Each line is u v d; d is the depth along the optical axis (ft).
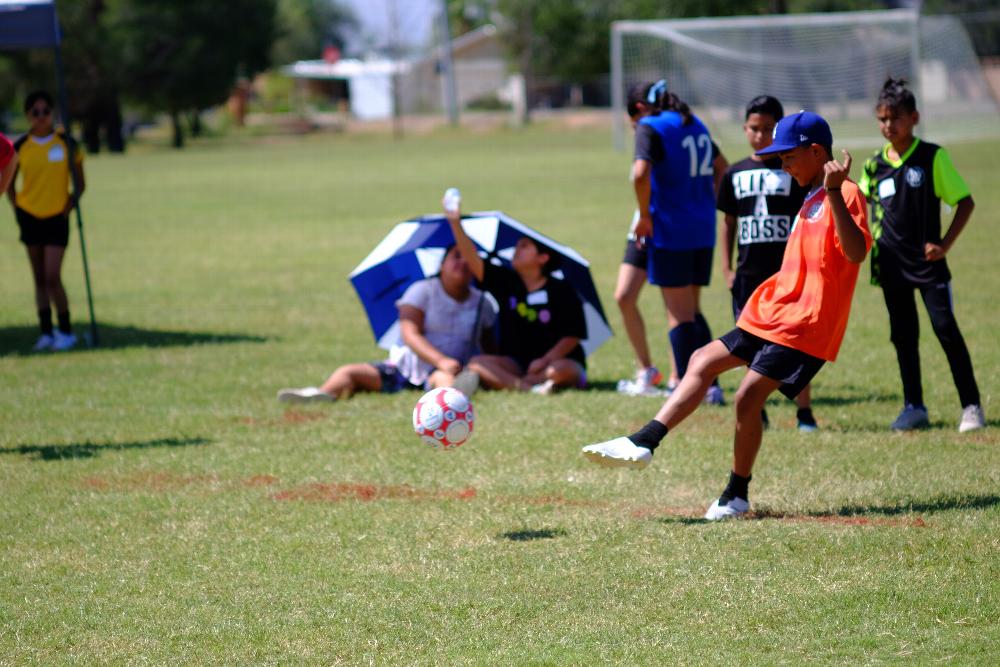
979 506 69.41
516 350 113.19
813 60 496.64
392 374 111.04
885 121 89.35
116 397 110.11
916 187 88.79
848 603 55.52
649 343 134.41
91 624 55.83
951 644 50.80
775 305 66.28
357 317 156.66
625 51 552.41
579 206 294.05
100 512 73.67
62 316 138.92
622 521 69.26
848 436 89.04
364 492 77.25
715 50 495.00
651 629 53.52
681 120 99.09
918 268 89.51
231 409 104.06
